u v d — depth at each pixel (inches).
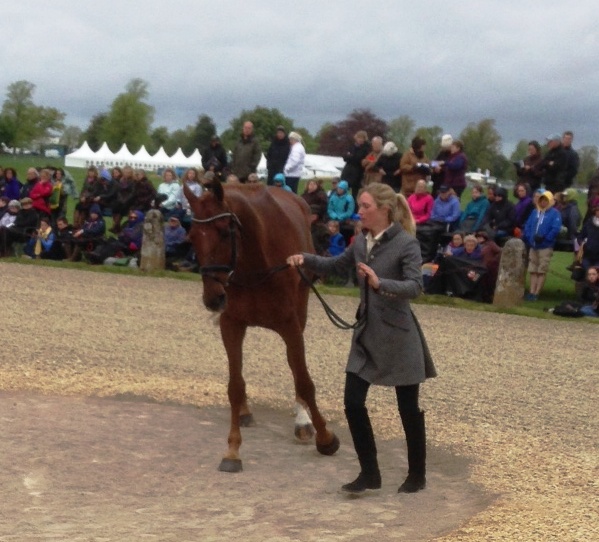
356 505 220.8
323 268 238.2
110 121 3016.7
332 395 335.0
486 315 536.1
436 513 215.2
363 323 226.8
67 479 235.0
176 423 293.3
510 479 243.6
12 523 200.8
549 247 591.5
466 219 628.7
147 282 628.1
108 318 478.9
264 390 340.8
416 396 232.4
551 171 637.9
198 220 234.4
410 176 642.8
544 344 450.6
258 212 251.1
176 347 412.5
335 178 660.1
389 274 226.1
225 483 236.8
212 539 192.7
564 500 224.2
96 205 726.5
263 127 2028.8
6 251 745.6
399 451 272.7
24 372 350.3
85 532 195.5
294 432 288.8
